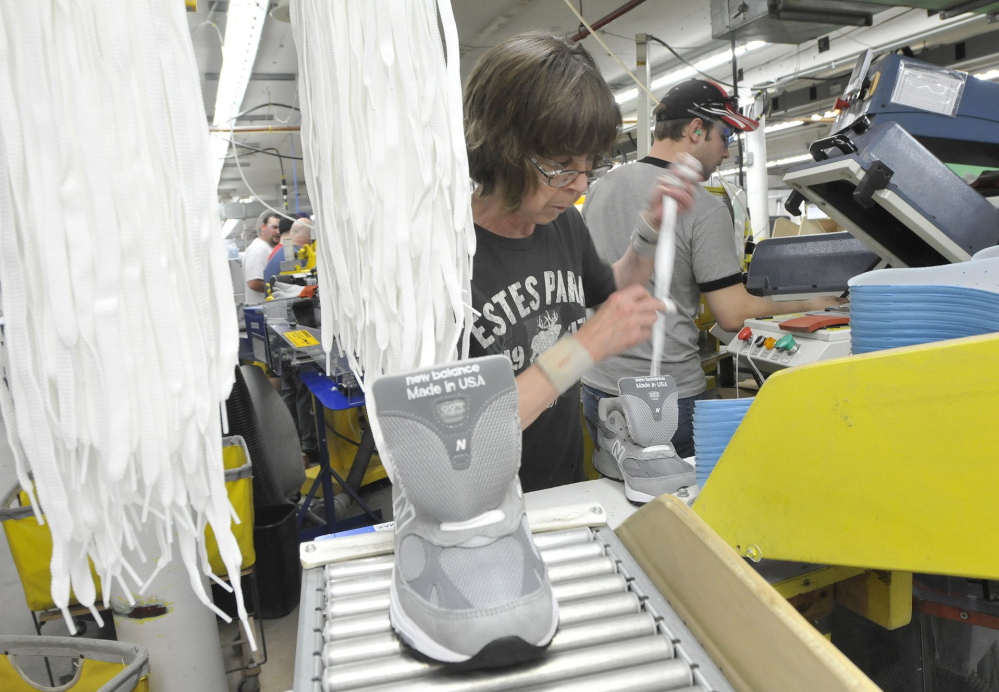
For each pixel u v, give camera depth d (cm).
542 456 113
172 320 41
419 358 53
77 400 39
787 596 79
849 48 464
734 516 70
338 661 52
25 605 211
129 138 38
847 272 161
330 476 244
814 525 63
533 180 88
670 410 97
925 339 76
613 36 479
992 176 125
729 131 146
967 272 83
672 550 60
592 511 73
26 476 40
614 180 154
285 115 601
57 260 37
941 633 87
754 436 67
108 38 37
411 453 50
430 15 49
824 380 60
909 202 112
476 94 88
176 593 131
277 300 267
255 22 299
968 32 374
